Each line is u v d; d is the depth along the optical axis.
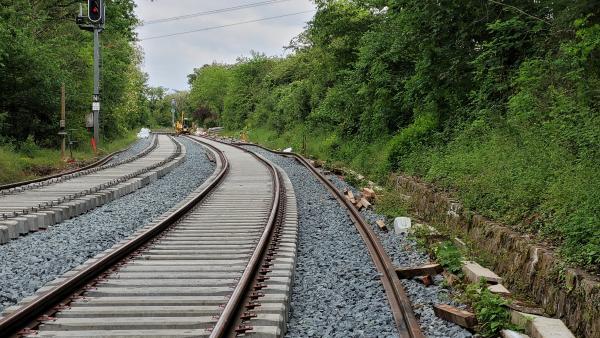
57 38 33.81
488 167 11.48
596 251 6.22
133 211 13.97
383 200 14.21
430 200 12.80
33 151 27.45
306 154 32.78
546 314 6.20
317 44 30.55
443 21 15.51
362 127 25.80
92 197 14.58
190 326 5.71
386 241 10.55
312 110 39.34
